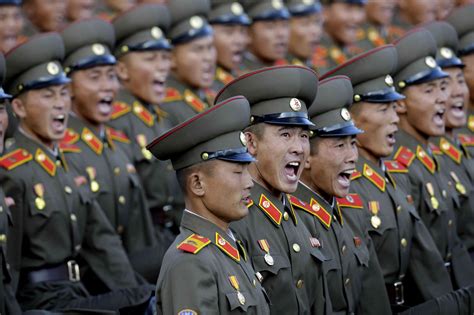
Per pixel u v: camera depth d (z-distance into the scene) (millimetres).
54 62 26906
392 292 25891
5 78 26703
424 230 26562
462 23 31609
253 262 21500
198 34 34219
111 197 29750
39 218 26453
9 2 34000
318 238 23234
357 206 25078
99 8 46125
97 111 29672
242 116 19891
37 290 26219
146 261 29062
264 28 38969
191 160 19859
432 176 27906
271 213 21969
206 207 19969
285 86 21516
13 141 27156
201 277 19250
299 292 22062
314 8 41812
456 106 29672
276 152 21547
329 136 23141
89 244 28000
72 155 29188
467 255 28531
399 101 27766
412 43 27344
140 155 31844
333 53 45031
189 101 34375
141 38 32188
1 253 24516
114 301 24984
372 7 47500
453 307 25344
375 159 26031
